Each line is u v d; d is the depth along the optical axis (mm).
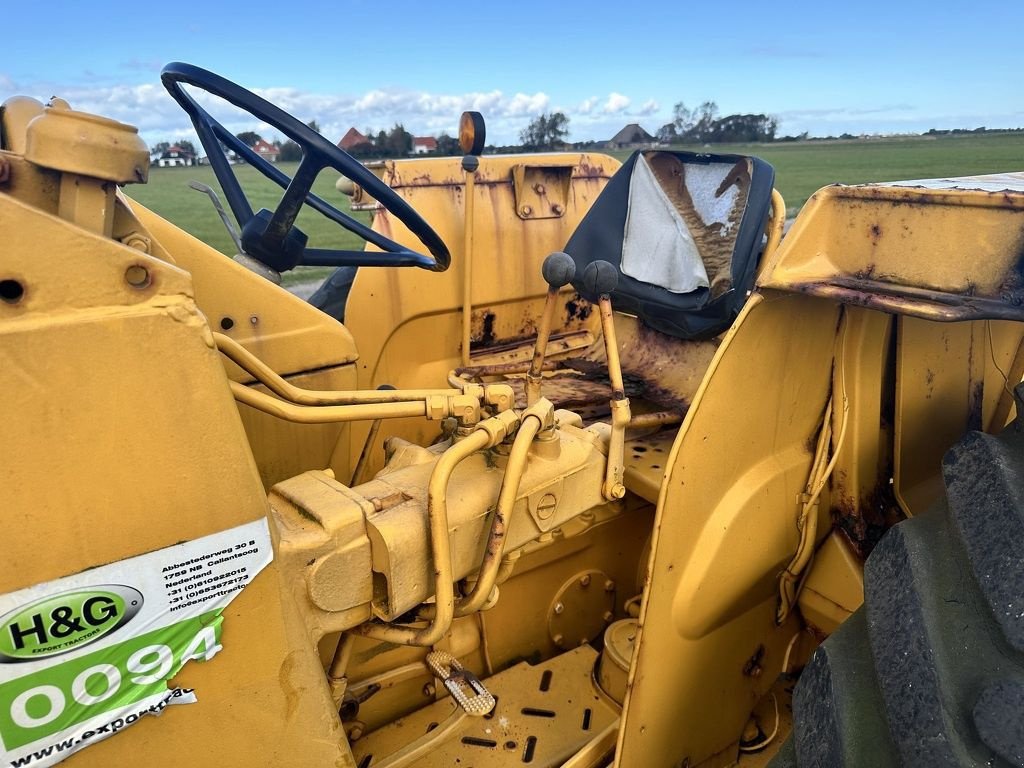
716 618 1472
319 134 1208
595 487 1339
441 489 1024
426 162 2268
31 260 689
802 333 1395
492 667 1744
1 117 1114
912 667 990
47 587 756
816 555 1602
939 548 1098
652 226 1798
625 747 1389
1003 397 1904
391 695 1581
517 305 2463
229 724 935
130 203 1325
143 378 753
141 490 782
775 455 1489
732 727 1641
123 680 832
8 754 789
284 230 1320
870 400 1516
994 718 882
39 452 720
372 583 1060
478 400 1170
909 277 1130
